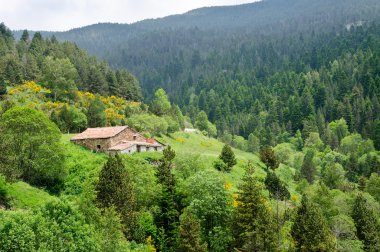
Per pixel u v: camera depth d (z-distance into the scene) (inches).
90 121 5032.0
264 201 2431.1
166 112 7042.3
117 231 1728.6
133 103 7416.3
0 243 1318.9
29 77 6899.6
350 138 7421.3
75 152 3432.6
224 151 3956.7
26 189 2449.6
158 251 2269.9
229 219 2367.1
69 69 6850.4
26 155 2677.2
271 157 4520.2
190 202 2422.5
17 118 2669.8
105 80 7632.9
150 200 2454.5
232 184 3486.7
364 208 2797.7
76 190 2723.9
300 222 2390.5
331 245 2265.0
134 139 4168.3
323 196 2967.5
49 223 1457.9
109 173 2222.0
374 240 2539.4
